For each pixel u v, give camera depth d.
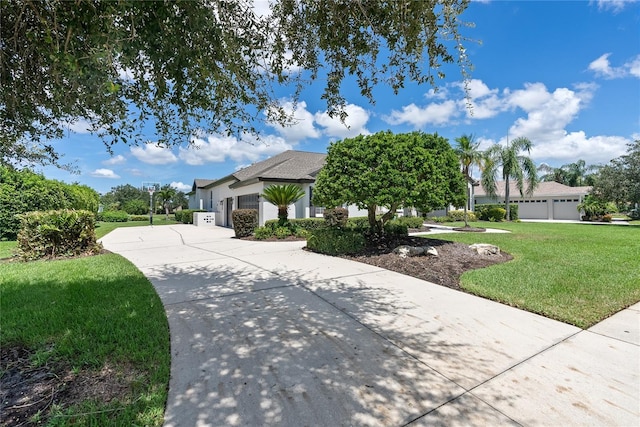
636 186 20.28
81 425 1.93
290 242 11.70
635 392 2.34
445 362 2.78
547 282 5.35
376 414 2.09
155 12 2.07
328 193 8.36
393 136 8.26
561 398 2.26
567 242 10.74
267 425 1.98
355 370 2.64
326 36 3.04
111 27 1.91
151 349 2.95
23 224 8.02
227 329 3.48
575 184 42.47
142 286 5.11
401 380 2.49
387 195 7.51
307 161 19.66
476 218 26.23
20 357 2.81
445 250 8.17
